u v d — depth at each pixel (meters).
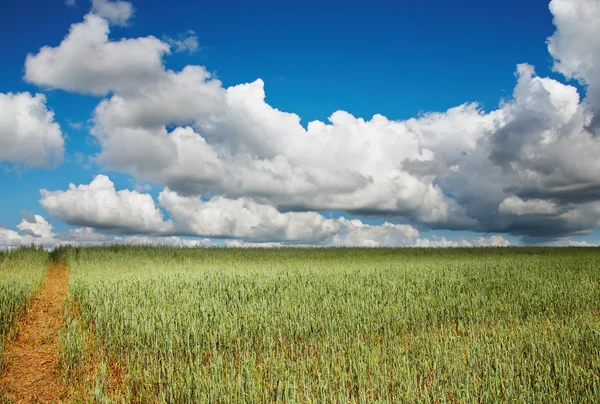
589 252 34.44
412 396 6.95
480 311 12.69
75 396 7.94
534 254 32.84
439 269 20.28
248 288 14.73
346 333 10.78
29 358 10.02
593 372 7.45
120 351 9.80
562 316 12.28
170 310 12.15
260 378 7.86
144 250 32.28
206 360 9.56
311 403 6.98
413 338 10.20
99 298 13.31
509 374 7.46
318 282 16.05
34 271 19.33
